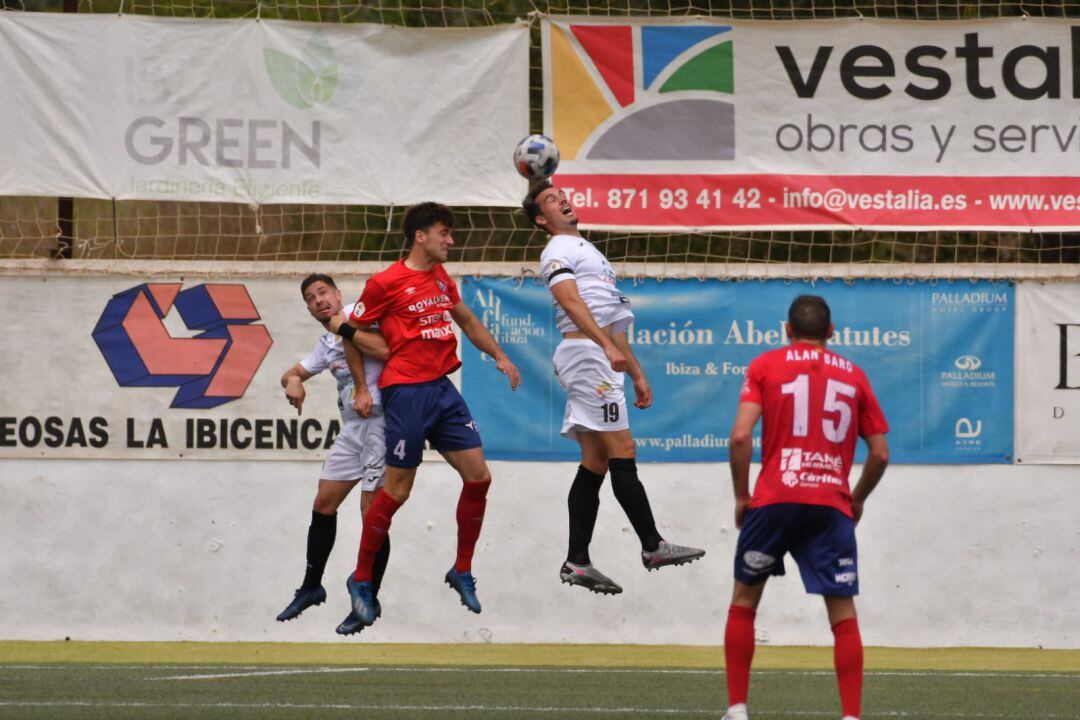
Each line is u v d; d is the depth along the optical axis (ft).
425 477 112.78
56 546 113.09
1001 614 112.68
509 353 113.19
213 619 112.68
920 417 113.60
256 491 113.19
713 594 112.16
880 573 112.88
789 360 63.36
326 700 77.46
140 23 114.32
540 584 112.37
